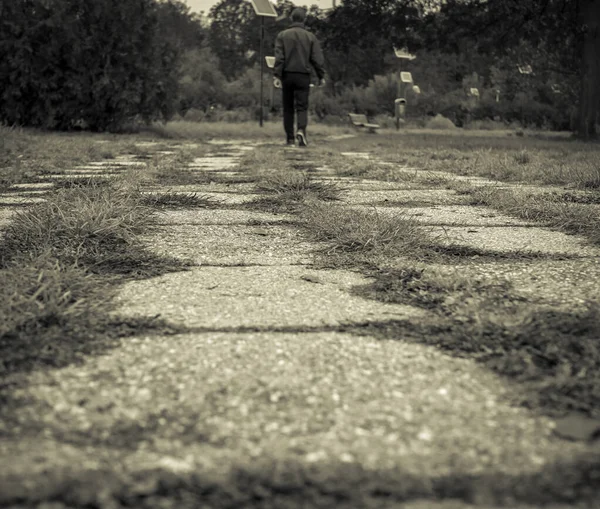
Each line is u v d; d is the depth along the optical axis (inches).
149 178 236.1
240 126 853.2
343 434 52.9
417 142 585.9
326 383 63.2
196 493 44.3
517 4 714.2
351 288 99.9
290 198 197.5
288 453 49.8
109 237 128.4
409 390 61.8
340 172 282.8
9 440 51.3
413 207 189.9
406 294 96.1
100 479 45.7
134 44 607.8
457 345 73.5
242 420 55.3
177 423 54.6
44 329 76.0
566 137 798.5
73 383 62.3
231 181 245.0
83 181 218.2
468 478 46.3
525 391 61.2
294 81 483.2
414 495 44.2
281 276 107.3
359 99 1419.8
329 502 43.4
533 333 74.6
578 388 60.4
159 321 81.1
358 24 803.4
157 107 636.1
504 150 458.0
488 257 123.6
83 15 592.4
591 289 100.1
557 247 132.4
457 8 758.5
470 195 209.8
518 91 1418.6
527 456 49.6
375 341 75.2
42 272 93.4
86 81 594.6
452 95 1573.6
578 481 46.1
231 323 81.7
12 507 42.5
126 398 59.3
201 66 1322.6
